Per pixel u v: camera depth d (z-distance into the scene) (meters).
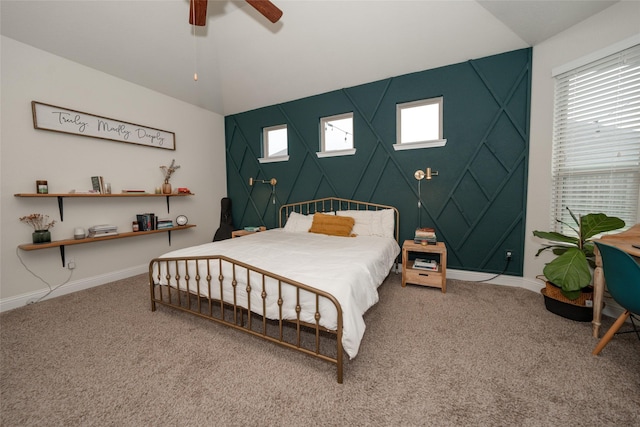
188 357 1.57
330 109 3.55
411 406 1.19
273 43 2.90
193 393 1.28
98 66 2.82
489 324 1.91
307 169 3.80
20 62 2.34
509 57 2.57
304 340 1.74
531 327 1.86
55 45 2.46
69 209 2.70
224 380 1.37
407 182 3.13
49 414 1.17
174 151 3.71
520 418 1.12
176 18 2.56
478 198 2.80
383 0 2.28
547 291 2.12
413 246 2.69
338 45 2.79
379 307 2.23
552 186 2.37
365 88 3.29
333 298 1.33
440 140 2.88
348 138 3.59
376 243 2.58
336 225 3.07
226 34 2.88
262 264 1.80
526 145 2.53
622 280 1.32
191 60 3.13
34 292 2.46
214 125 4.32
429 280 2.63
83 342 1.73
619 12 1.86
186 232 3.92
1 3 2.04
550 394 1.24
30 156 2.42
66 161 2.66
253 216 4.36
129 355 1.59
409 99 3.05
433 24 2.41
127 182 3.18
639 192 1.85
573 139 2.19
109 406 1.21
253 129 4.22
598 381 1.32
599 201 2.08
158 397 1.26
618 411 1.14
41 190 2.42
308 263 1.83
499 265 2.77
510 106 2.59
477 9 2.21
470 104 2.76
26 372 1.44
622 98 1.88
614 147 1.95
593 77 2.03
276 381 1.36
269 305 1.61
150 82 3.26
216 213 4.39
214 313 2.16
